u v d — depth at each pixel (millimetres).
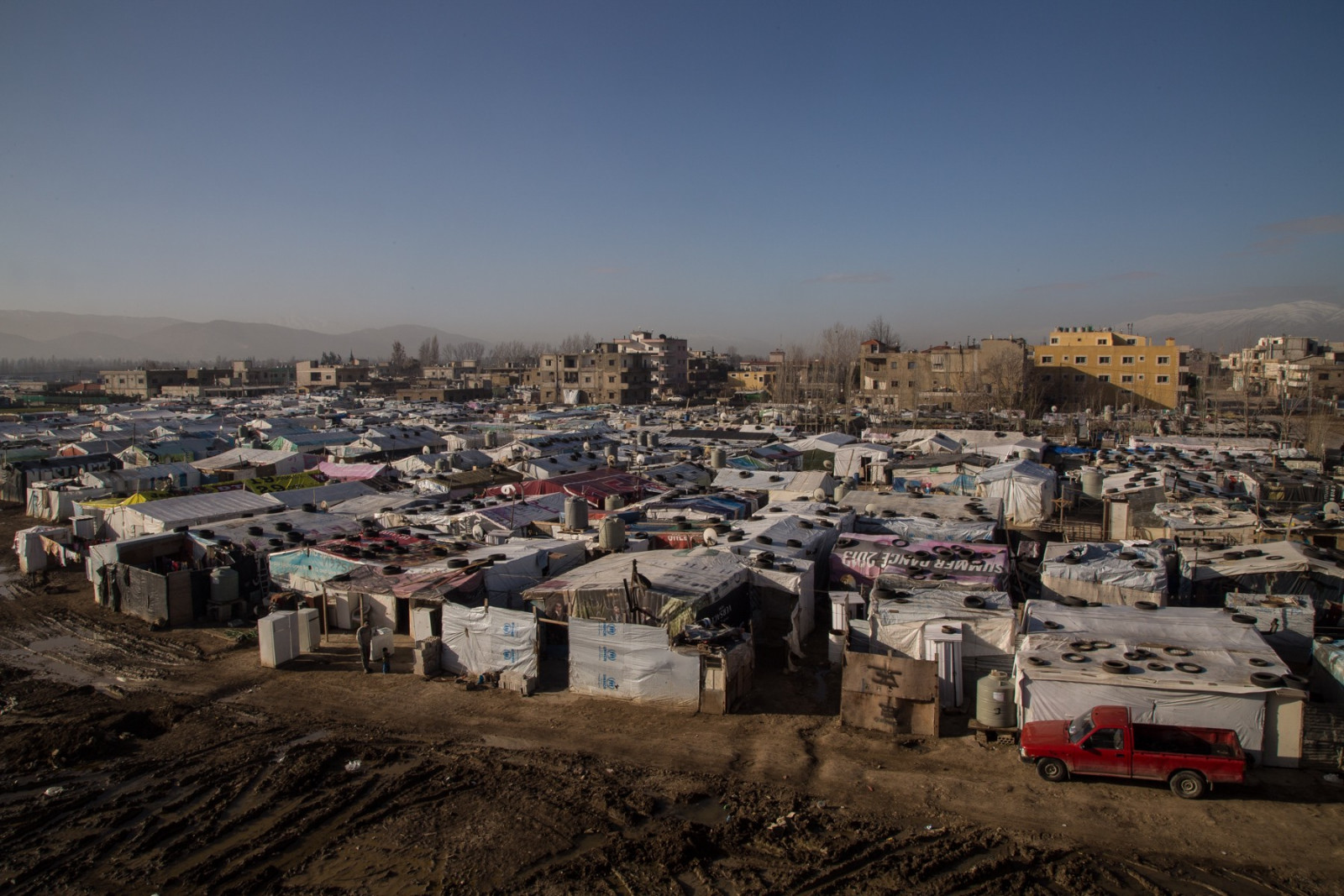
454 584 23766
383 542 28594
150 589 27094
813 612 25125
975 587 22609
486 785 16172
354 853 13992
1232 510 33094
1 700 20938
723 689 19062
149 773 17062
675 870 13367
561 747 17766
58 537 34938
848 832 14328
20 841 14531
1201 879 12891
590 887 12992
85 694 21281
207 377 183625
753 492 40500
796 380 124938
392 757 17469
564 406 122625
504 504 35094
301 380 191875
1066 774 15805
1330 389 124875
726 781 16109
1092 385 109625
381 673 22281
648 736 18156
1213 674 16438
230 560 28547
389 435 66438
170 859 13891
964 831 14266
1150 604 20984
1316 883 12742
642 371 146250
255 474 52031
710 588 21625
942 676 19344
